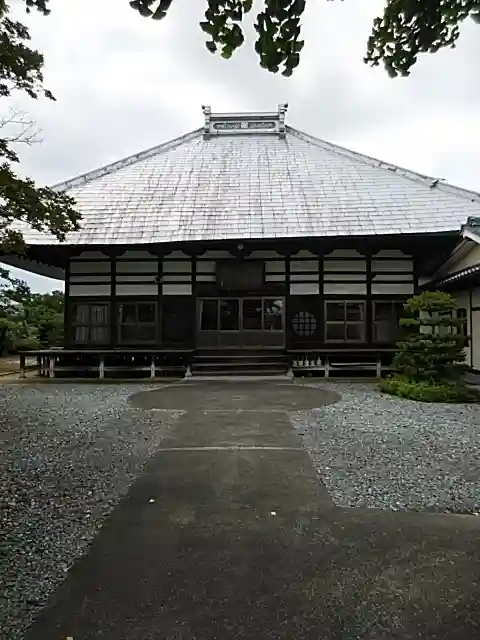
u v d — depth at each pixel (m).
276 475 4.47
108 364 14.15
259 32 2.23
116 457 5.16
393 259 14.14
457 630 2.17
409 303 9.89
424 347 9.70
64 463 4.95
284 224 13.73
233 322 14.29
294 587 2.53
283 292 14.20
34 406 8.72
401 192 15.38
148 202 15.30
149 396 9.84
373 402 8.88
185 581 2.59
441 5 2.31
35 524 3.38
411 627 2.19
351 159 17.77
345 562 2.79
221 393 10.18
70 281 14.44
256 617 2.27
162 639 2.12
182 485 4.20
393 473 4.55
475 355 12.12
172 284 14.35
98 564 2.79
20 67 6.59
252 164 17.38
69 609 2.35
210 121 19.80
